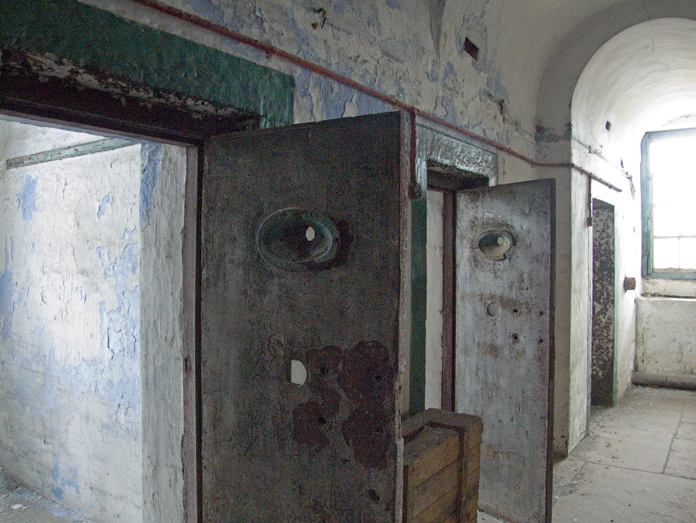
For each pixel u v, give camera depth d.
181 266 1.73
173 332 1.77
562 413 3.72
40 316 2.96
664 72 4.27
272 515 1.33
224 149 1.41
